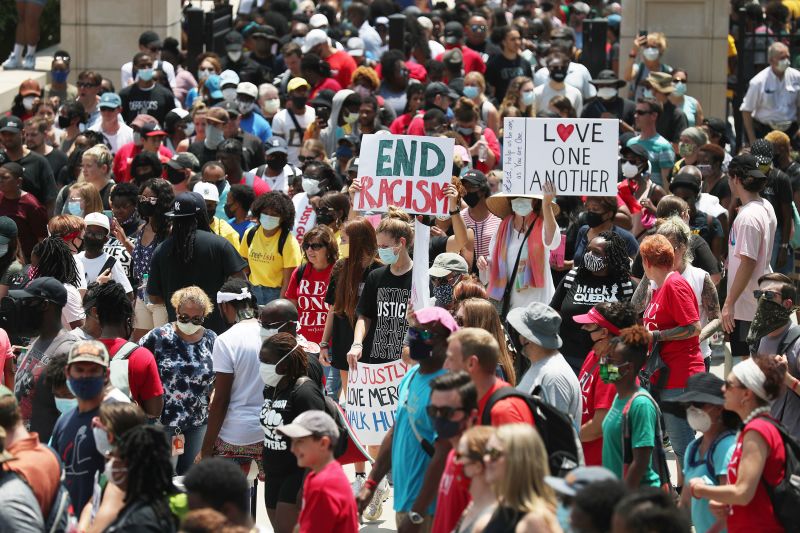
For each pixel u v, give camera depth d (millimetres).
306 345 20031
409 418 17000
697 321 21094
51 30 61812
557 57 43375
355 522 15984
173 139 38250
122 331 19844
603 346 18203
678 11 48406
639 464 16891
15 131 32156
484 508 13570
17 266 24422
